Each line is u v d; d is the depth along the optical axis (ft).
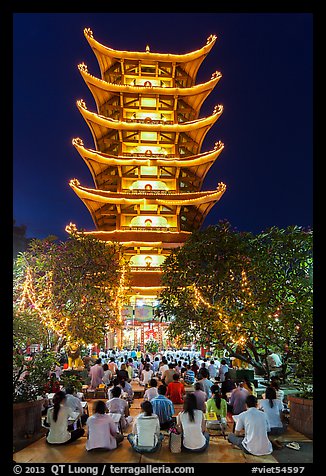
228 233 61.82
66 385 49.88
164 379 62.90
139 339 149.28
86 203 178.09
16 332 41.04
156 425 33.71
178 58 189.78
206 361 94.38
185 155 197.16
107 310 79.10
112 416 38.68
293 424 41.22
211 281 59.52
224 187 173.47
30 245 72.43
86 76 175.52
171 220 186.60
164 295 63.36
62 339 71.15
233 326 55.98
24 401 38.42
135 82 196.85
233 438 34.55
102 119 175.52
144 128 180.14
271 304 55.06
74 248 74.08
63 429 36.32
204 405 43.45
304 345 47.65
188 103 197.98
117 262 83.76
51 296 69.41
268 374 59.72
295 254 54.90
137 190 180.04
